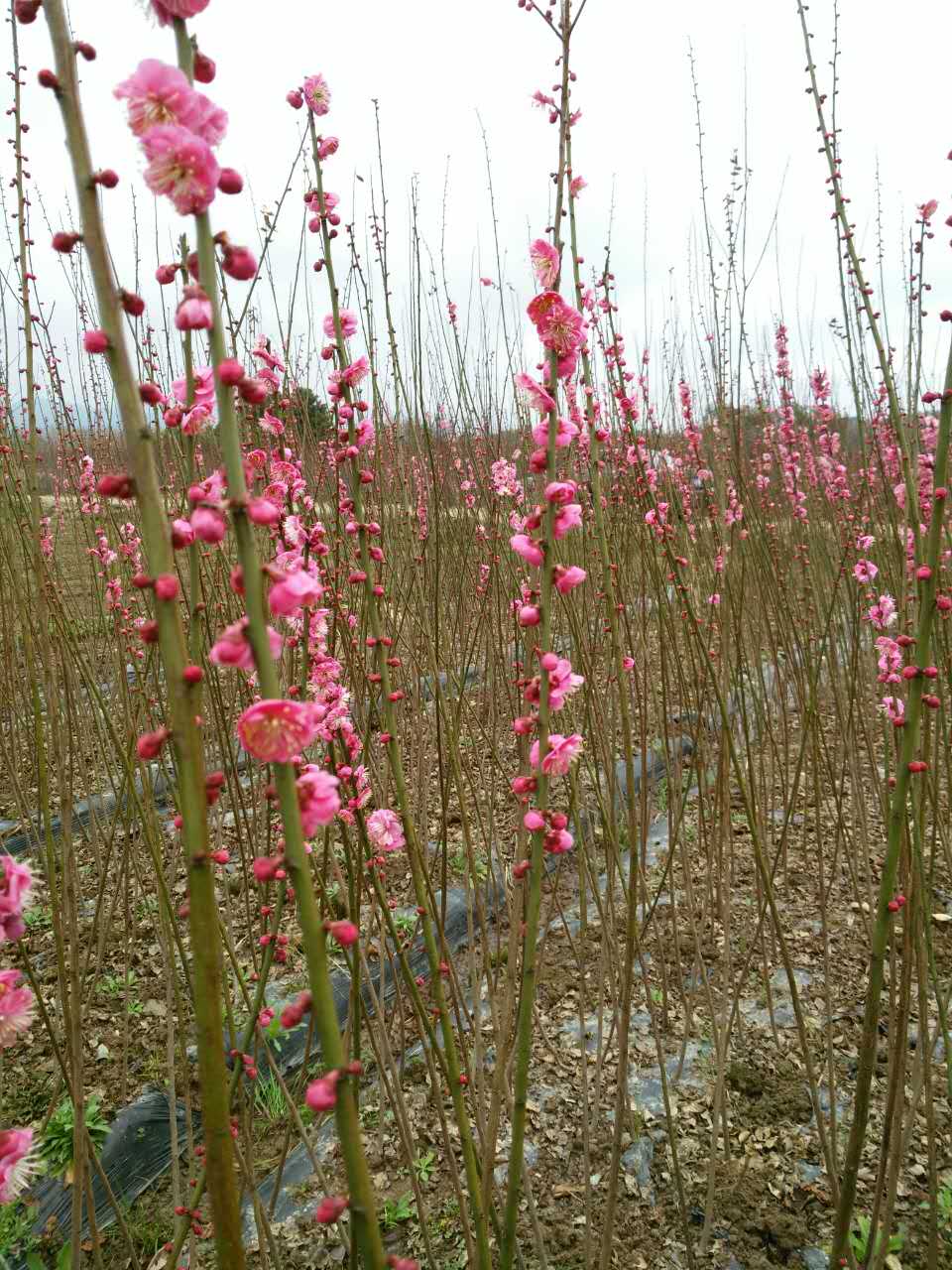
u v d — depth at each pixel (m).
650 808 4.22
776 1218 2.44
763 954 2.90
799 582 5.79
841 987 3.33
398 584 3.79
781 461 5.52
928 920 2.12
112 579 4.04
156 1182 2.78
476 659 4.58
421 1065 2.98
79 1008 1.80
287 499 2.11
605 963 2.45
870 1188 2.50
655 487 3.49
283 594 0.97
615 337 3.01
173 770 3.34
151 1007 3.31
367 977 1.98
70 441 4.26
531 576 3.69
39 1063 3.09
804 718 3.14
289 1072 3.06
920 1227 2.35
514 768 4.44
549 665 1.40
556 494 1.41
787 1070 2.96
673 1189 2.56
